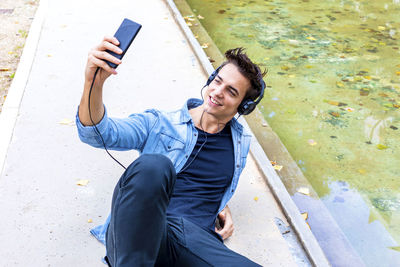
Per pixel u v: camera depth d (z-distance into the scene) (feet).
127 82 13.53
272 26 21.39
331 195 11.09
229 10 23.24
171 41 16.79
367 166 12.22
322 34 20.75
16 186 8.90
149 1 20.66
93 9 19.11
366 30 21.52
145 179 4.70
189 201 6.73
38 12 18.40
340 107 14.85
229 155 7.19
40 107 11.79
